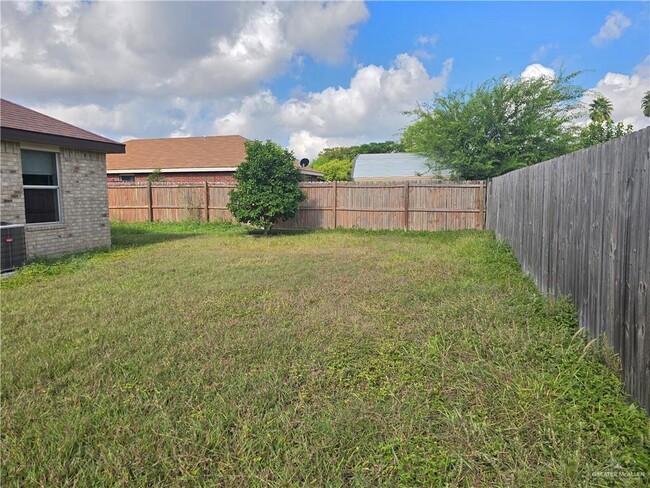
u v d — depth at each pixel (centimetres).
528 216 592
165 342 352
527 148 1306
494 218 1057
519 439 207
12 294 521
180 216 1493
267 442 212
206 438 215
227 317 421
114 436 218
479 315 394
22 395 264
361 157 2219
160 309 449
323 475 190
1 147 700
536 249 534
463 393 254
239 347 337
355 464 198
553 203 452
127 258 791
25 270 660
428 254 809
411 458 198
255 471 192
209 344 344
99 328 388
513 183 742
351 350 328
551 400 238
